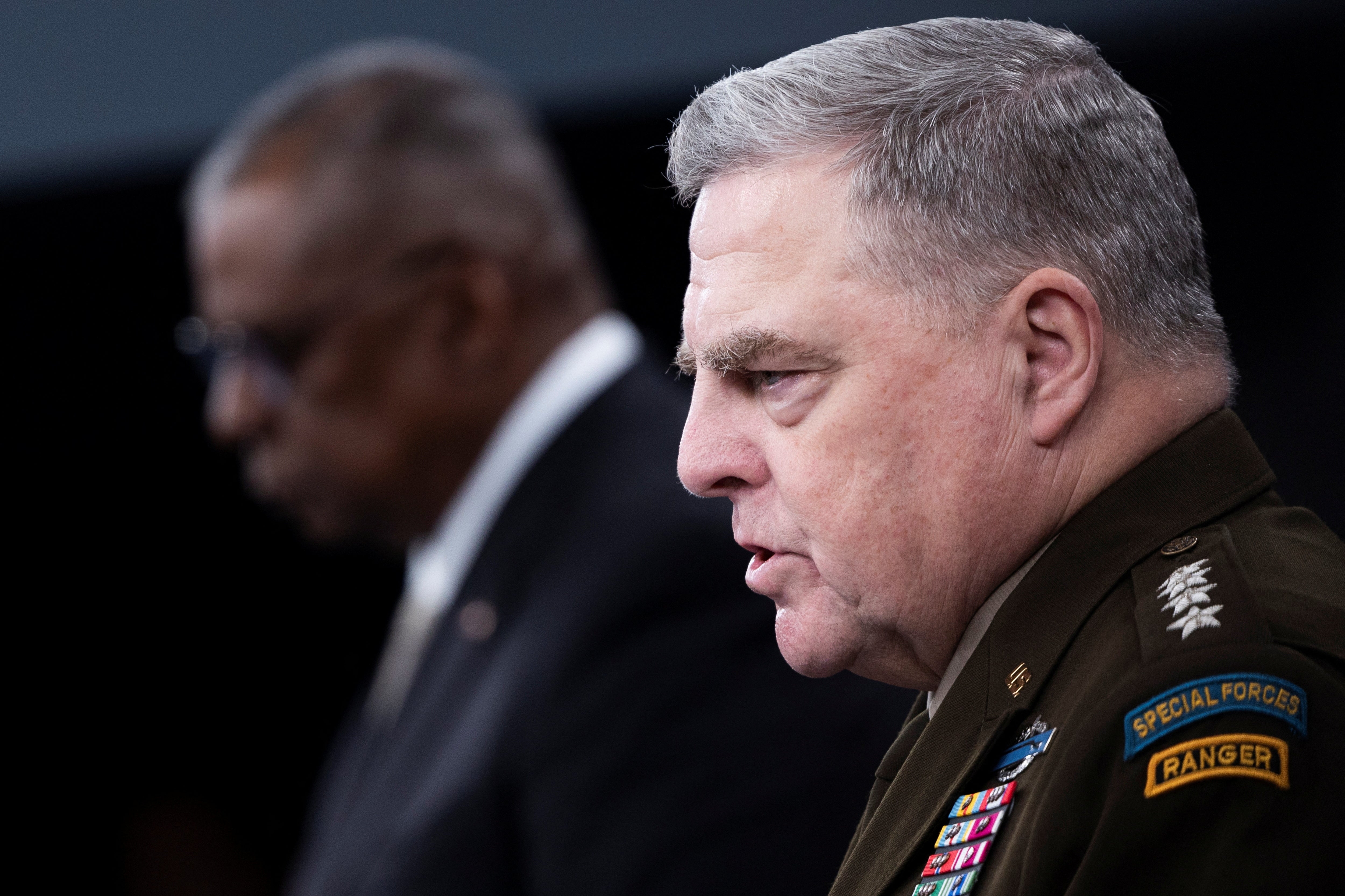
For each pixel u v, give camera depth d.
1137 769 1.82
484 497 4.49
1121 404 2.21
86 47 7.45
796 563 2.28
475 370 4.46
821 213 2.20
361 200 4.43
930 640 2.26
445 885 3.99
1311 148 5.74
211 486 10.00
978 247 2.17
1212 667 1.85
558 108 6.66
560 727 3.97
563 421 4.44
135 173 7.48
